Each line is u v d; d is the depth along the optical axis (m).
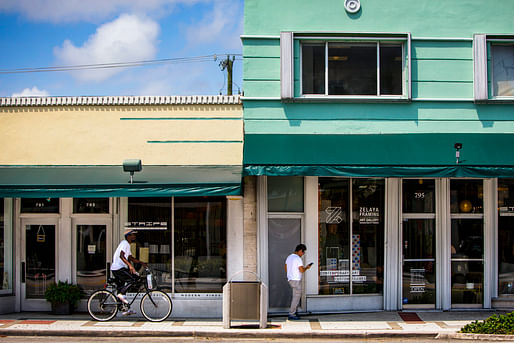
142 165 12.60
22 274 12.63
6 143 12.70
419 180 12.72
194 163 12.61
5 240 12.59
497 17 12.41
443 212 12.58
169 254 12.38
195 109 12.69
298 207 12.58
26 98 12.76
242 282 10.67
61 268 12.53
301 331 10.29
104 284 12.55
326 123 12.20
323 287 12.47
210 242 12.37
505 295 12.73
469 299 12.65
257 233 12.24
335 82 12.37
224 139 12.65
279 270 12.49
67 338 10.17
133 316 11.92
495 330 9.87
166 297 11.42
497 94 12.41
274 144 11.66
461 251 12.70
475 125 12.28
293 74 12.21
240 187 10.86
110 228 12.60
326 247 12.53
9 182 11.02
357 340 10.02
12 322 11.18
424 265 12.62
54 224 12.70
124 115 12.72
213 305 12.12
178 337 10.28
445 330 10.30
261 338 10.23
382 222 12.62
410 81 12.17
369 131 12.21
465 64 12.35
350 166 10.98
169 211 12.45
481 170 10.96
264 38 12.30
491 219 12.62
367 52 12.41
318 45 12.41
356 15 12.41
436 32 12.37
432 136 11.96
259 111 12.21
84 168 12.40
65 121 12.73
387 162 11.06
